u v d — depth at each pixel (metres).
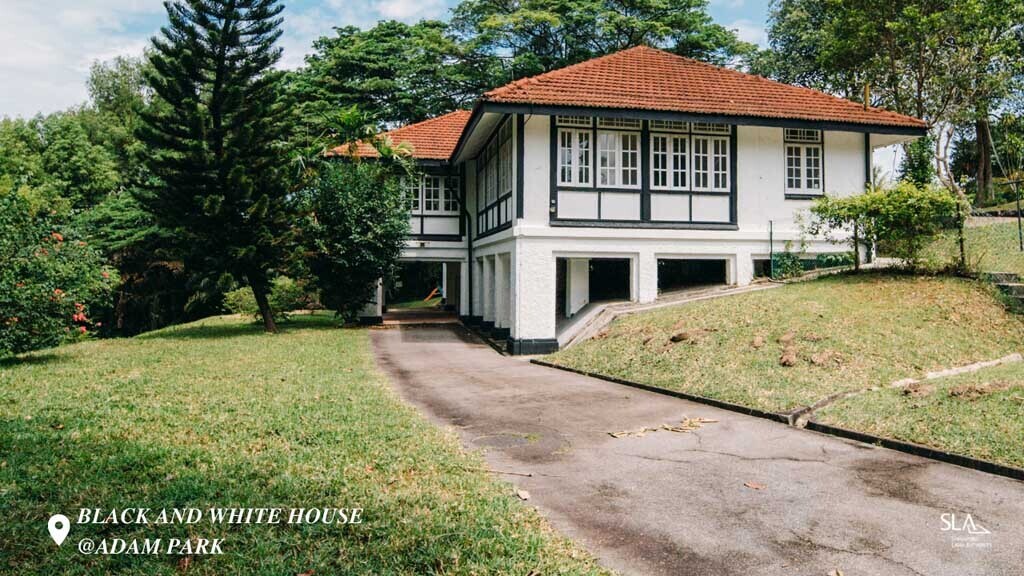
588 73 16.94
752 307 12.47
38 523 4.37
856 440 6.88
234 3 16.94
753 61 31.98
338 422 7.18
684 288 17.66
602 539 4.43
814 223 15.47
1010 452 5.86
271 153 18.02
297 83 32.00
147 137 17.33
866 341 10.05
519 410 8.59
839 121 16.33
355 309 20.58
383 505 4.72
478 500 4.98
